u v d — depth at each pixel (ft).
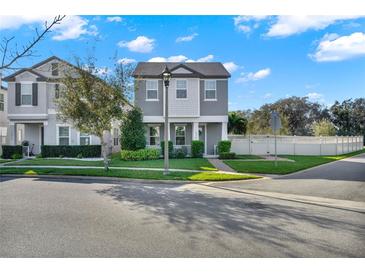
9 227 18.49
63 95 43.01
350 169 51.08
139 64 76.74
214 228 18.56
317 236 17.06
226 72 73.46
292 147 85.05
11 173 43.11
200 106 71.82
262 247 15.37
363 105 190.39
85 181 38.58
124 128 64.28
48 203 25.30
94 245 15.52
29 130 74.18
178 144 75.46
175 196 28.96
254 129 134.41
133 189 32.73
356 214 22.24
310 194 30.37
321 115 194.39
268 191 32.01
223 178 38.63
